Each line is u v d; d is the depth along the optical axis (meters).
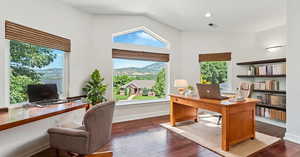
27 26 2.41
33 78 2.67
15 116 1.80
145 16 4.18
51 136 1.89
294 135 2.65
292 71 2.68
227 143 2.33
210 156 2.22
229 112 2.35
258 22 3.74
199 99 2.78
